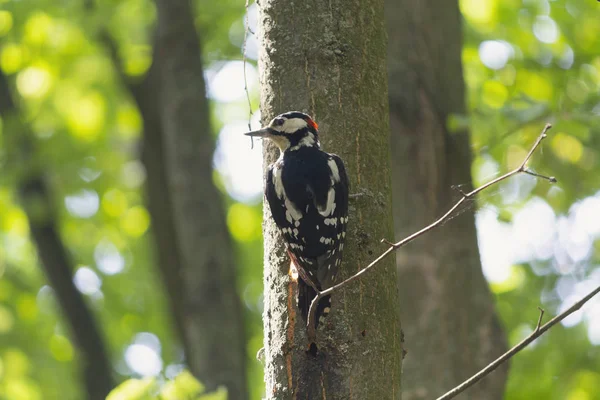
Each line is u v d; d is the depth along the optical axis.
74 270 18.17
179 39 14.62
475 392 10.09
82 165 18.42
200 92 14.50
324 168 6.35
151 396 8.44
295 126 6.54
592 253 15.18
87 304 17.12
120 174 19.38
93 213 19.55
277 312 6.31
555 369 14.80
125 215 19.69
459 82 11.14
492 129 11.58
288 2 6.73
